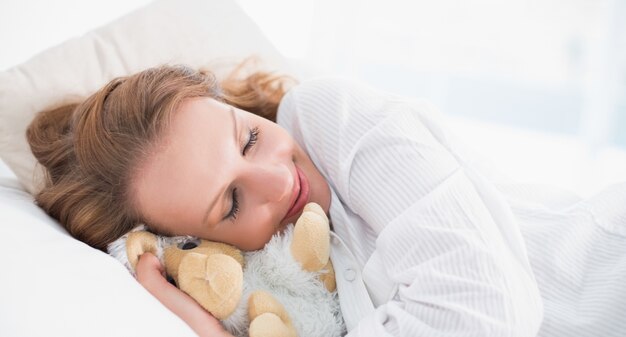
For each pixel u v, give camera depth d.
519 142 2.39
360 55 2.29
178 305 0.67
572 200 0.91
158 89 0.76
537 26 2.40
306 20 1.88
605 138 2.06
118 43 1.05
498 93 2.56
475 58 2.46
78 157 0.80
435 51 2.43
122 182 0.76
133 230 0.76
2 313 0.48
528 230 0.78
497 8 2.38
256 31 1.17
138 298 0.60
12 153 0.94
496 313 0.59
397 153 0.75
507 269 0.63
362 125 0.81
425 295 0.63
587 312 0.69
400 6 2.35
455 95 2.54
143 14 1.10
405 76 2.46
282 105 0.95
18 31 1.22
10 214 0.69
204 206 0.71
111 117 0.77
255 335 0.63
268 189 0.74
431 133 0.83
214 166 0.71
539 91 2.51
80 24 1.32
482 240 0.65
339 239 0.78
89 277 0.60
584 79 2.29
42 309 0.51
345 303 0.75
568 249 0.75
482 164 0.91
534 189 0.91
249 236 0.75
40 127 0.92
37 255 0.60
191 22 1.12
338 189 0.83
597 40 2.09
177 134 0.73
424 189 0.71
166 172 0.72
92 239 0.78
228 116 0.76
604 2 2.01
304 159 0.84
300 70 1.24
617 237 0.76
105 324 0.52
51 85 0.97
